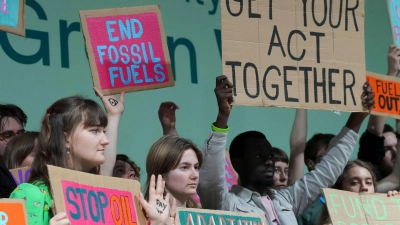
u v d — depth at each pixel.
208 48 9.03
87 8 8.31
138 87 6.01
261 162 6.21
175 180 5.39
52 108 4.47
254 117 9.29
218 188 5.76
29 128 7.80
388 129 8.51
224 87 5.76
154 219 4.64
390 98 7.20
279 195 6.41
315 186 6.49
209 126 8.91
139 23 6.11
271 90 6.04
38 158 4.44
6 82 7.73
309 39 6.31
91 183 4.43
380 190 7.58
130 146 8.37
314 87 6.27
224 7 5.94
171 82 6.14
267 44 6.08
